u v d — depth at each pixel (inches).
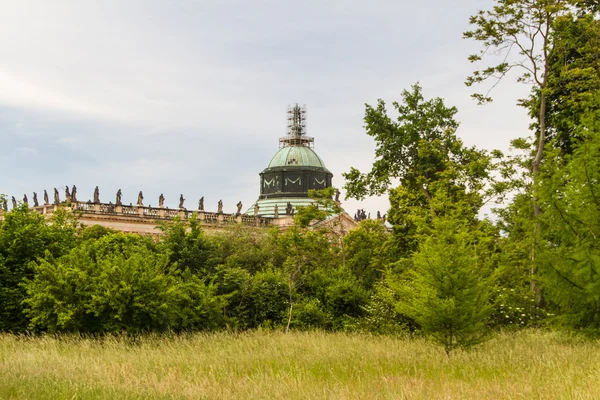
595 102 1264.8
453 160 2174.0
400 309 1166.3
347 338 1289.4
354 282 1776.6
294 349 1090.1
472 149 2186.3
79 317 1226.0
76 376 765.3
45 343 1089.4
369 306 1587.1
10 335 1175.0
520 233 1679.4
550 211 1158.3
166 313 1252.5
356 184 2277.3
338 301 1701.5
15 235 1391.5
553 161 1414.9
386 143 2231.8
